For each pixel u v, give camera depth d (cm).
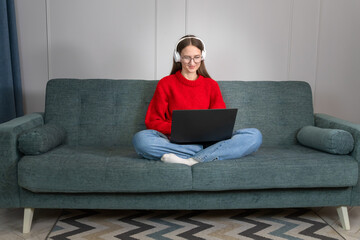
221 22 309
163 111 219
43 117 232
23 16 297
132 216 205
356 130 191
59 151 200
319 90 322
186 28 307
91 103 236
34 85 304
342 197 189
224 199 186
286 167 181
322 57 318
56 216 205
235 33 311
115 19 303
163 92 221
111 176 176
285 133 237
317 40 316
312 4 313
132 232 183
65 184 176
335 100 323
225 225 192
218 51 312
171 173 177
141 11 304
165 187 178
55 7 298
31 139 181
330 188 189
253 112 239
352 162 185
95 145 231
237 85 243
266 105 241
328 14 314
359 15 314
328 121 225
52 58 302
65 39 301
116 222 196
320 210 216
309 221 199
